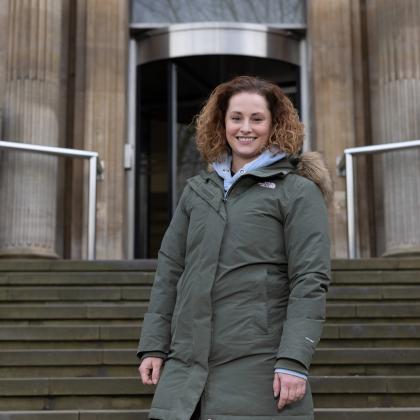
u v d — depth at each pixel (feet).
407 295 21.15
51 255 32.73
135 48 40.32
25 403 16.61
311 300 8.75
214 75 39.88
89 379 16.72
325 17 38.17
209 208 9.39
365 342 18.90
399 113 33.35
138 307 20.38
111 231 35.91
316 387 16.53
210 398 8.64
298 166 9.73
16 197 32.50
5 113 33.78
